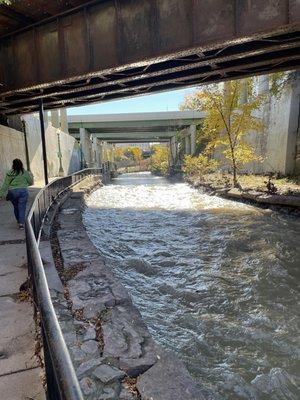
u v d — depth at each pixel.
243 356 4.55
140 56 12.38
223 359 4.50
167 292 6.73
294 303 6.06
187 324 5.43
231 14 10.56
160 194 24.98
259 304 6.06
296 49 12.27
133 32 12.47
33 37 15.04
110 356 3.52
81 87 16.30
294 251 9.10
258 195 16.22
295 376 4.14
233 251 9.34
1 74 16.62
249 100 25.30
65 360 1.24
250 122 21.78
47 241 7.91
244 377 4.13
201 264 8.38
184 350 4.70
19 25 15.02
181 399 2.94
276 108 24.53
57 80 14.66
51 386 1.49
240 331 5.16
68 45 14.04
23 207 8.59
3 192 8.39
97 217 15.14
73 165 44.81
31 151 27.62
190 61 13.02
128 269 8.16
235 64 13.62
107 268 6.39
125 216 15.47
